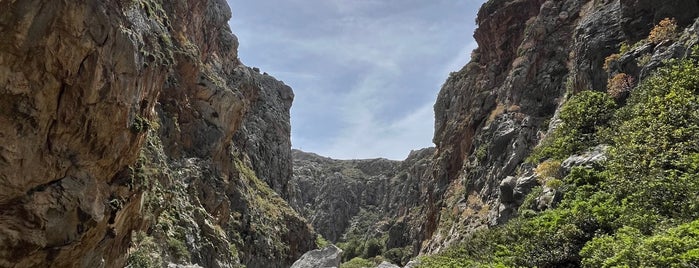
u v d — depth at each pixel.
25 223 15.20
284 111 89.94
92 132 17.34
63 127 16.19
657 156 17.47
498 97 53.66
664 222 14.01
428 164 83.81
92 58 16.30
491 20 60.94
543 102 45.03
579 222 17.47
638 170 17.83
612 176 19.28
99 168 18.34
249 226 51.78
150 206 27.05
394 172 136.50
